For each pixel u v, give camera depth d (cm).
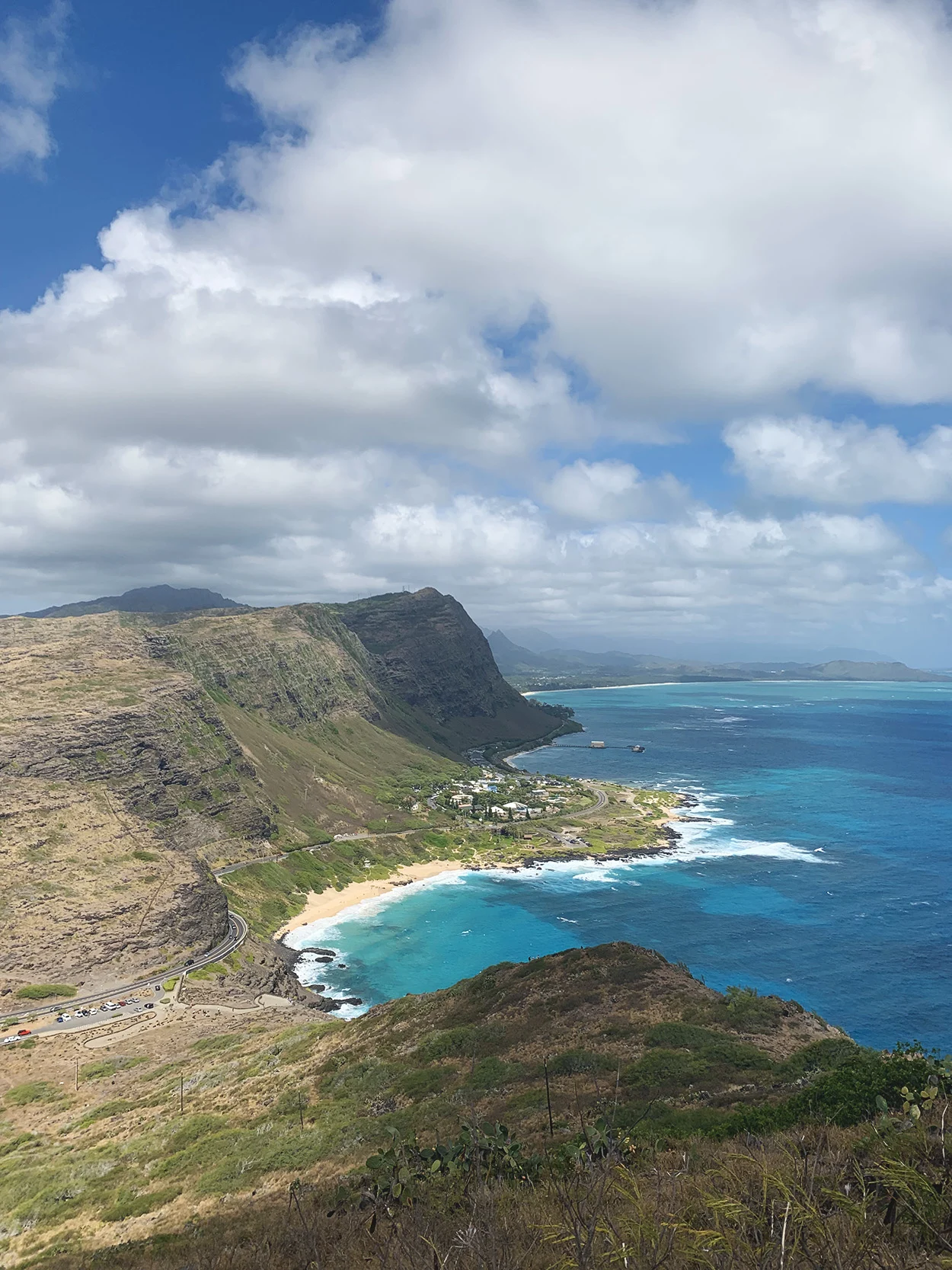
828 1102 2350
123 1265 2608
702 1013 5278
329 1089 5597
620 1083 4044
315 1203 2488
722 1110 3184
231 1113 5662
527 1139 3169
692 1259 757
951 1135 1063
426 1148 2053
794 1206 736
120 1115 6500
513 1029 5734
